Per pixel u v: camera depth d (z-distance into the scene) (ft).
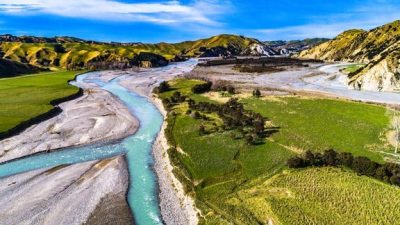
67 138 272.72
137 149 250.16
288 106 333.21
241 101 360.69
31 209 169.78
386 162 193.57
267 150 222.07
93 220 160.76
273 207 156.97
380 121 277.44
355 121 278.67
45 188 191.42
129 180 200.34
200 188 182.29
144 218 162.91
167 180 199.52
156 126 304.71
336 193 166.40
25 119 306.55
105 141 267.18
